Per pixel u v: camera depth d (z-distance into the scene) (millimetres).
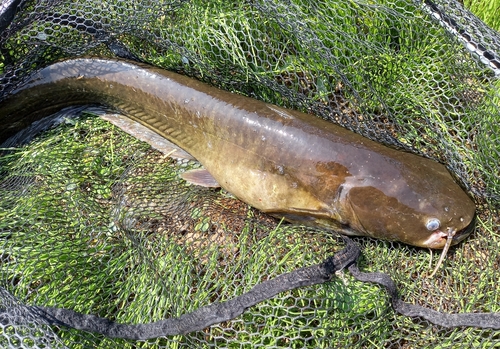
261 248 453
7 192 504
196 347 403
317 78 524
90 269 465
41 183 508
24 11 481
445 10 476
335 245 457
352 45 511
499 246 457
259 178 487
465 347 401
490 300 429
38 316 381
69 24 501
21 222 473
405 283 444
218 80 558
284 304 417
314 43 493
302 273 395
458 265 459
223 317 382
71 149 548
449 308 436
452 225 443
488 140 459
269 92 549
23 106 550
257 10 521
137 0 501
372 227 464
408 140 515
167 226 496
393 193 449
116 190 529
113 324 396
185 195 520
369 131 517
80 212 496
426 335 414
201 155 526
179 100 518
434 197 446
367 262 455
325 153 464
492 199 473
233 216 505
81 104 575
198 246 478
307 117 491
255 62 544
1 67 515
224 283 435
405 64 521
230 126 494
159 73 530
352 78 519
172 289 438
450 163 490
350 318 410
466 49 466
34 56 538
